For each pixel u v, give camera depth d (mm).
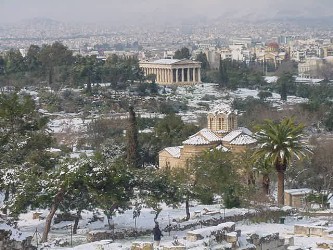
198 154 128875
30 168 87188
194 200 99562
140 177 81188
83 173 74125
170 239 69250
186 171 106500
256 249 60719
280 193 105062
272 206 92188
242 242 59625
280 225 79188
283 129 105250
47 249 64938
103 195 74188
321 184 135500
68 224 82500
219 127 146250
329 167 135750
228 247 57500
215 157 107562
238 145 138750
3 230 61125
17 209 74188
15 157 98500
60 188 73750
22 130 102875
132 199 86438
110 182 75938
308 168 137125
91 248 57188
